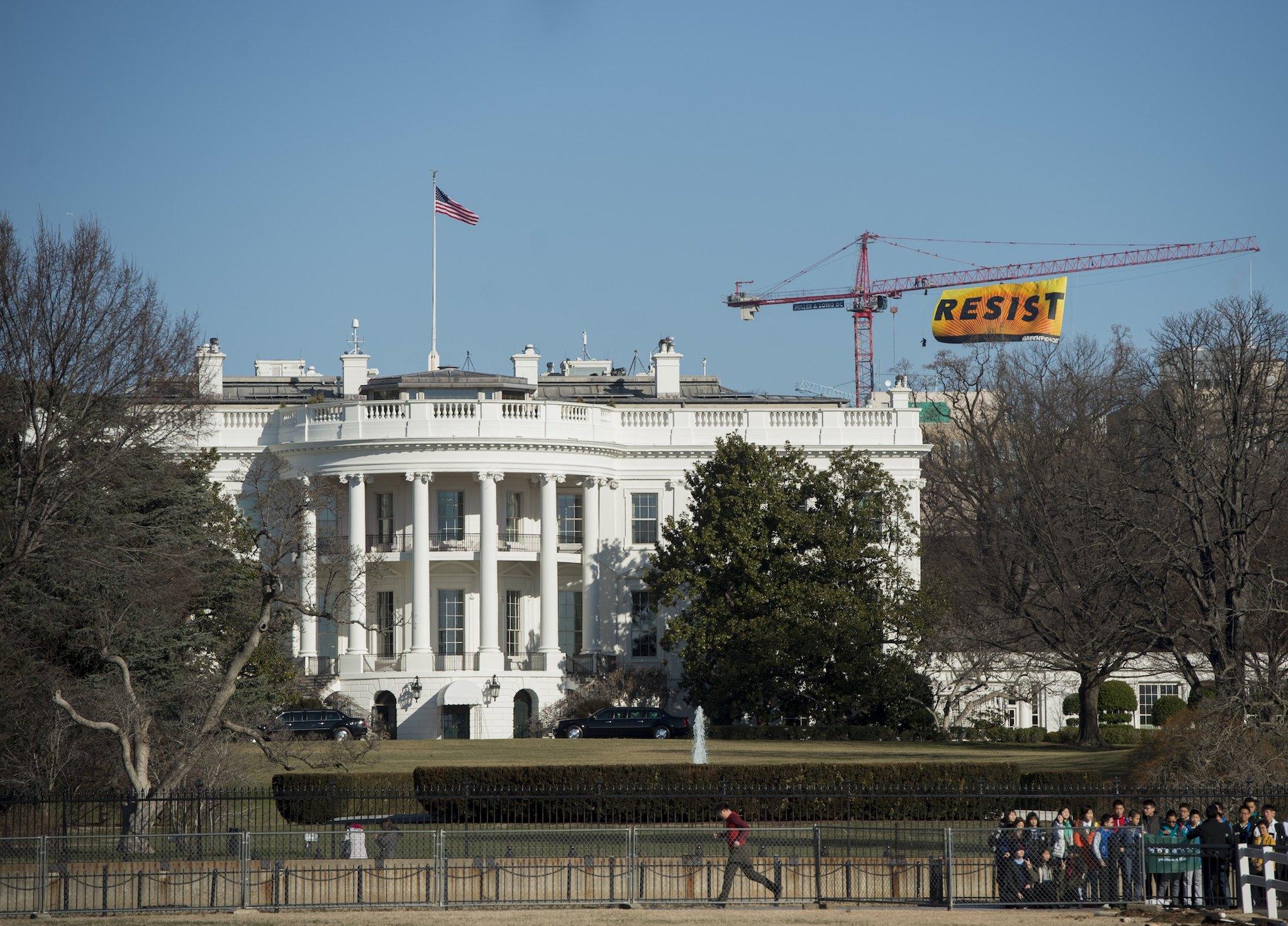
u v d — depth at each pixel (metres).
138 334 146.00
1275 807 100.19
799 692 187.88
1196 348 183.88
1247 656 147.25
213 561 148.12
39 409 142.25
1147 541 164.62
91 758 123.25
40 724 123.06
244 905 89.50
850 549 189.75
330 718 181.25
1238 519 148.88
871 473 196.75
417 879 91.06
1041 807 111.38
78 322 141.00
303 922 85.62
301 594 197.50
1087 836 89.88
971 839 100.81
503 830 102.00
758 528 193.25
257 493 176.00
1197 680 149.00
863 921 84.44
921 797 104.94
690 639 189.75
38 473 134.38
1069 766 133.62
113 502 139.75
